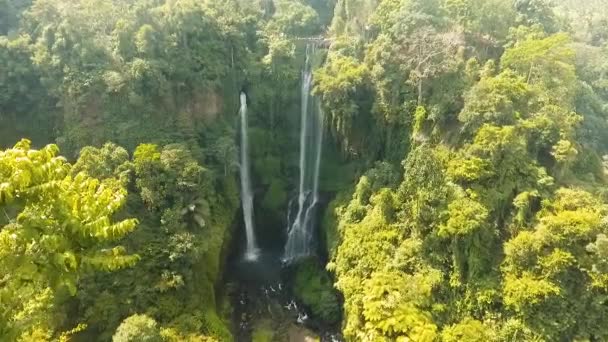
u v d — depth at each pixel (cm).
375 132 4250
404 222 3434
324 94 4250
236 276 4203
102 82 3994
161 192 3466
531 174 3158
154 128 4034
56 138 4084
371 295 3034
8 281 1064
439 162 3394
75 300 2956
